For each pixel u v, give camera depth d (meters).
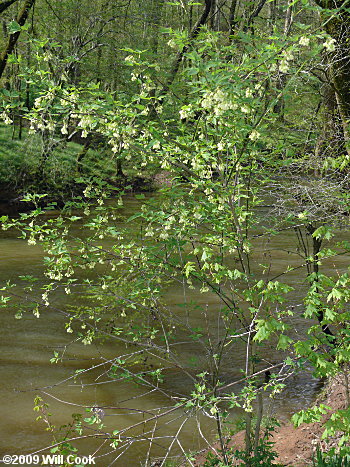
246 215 4.52
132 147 4.30
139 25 16.95
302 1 3.52
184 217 4.20
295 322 8.24
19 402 6.28
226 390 6.35
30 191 18.44
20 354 7.67
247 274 4.38
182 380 6.75
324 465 3.63
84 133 4.14
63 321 8.98
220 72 3.72
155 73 4.13
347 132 6.03
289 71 3.92
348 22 6.08
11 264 12.68
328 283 3.22
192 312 9.28
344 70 6.41
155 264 4.38
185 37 3.75
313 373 3.16
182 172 4.60
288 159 4.69
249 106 3.79
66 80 4.41
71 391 6.61
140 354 6.26
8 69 20.95
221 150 4.27
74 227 14.03
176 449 5.27
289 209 4.92
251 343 4.35
